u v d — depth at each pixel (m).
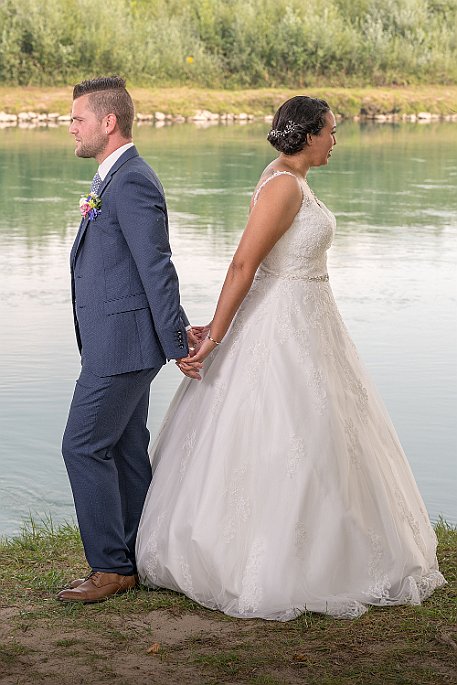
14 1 46.69
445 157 32.44
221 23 51.38
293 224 4.58
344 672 3.79
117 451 4.68
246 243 4.50
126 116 4.45
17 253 16.36
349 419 4.54
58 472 7.35
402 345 11.14
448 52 54.50
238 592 4.33
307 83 51.50
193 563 4.39
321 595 4.32
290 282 4.61
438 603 4.44
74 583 4.58
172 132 38.78
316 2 53.94
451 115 50.69
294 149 4.63
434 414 8.86
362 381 4.75
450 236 18.42
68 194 23.16
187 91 48.31
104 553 4.52
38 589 4.63
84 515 4.49
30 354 10.43
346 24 53.97
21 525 6.34
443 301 13.35
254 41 50.88
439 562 5.00
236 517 4.38
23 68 46.19
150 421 8.44
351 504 4.41
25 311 12.38
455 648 3.98
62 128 40.12
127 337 4.39
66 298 13.17
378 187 25.08
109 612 4.35
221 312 4.50
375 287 14.15
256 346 4.56
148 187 4.34
